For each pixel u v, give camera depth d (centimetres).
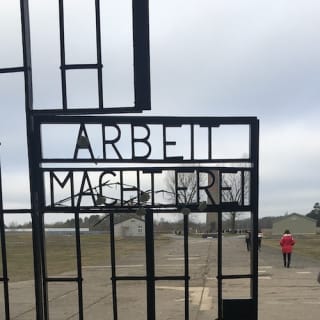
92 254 2808
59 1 443
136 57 438
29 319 860
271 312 892
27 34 447
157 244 4178
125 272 1669
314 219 11156
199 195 455
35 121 448
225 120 454
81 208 450
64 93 446
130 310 933
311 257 2461
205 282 1360
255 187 455
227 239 5500
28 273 1716
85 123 451
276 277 1473
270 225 10950
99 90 445
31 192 443
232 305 454
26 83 444
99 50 443
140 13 436
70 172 452
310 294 1113
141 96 438
